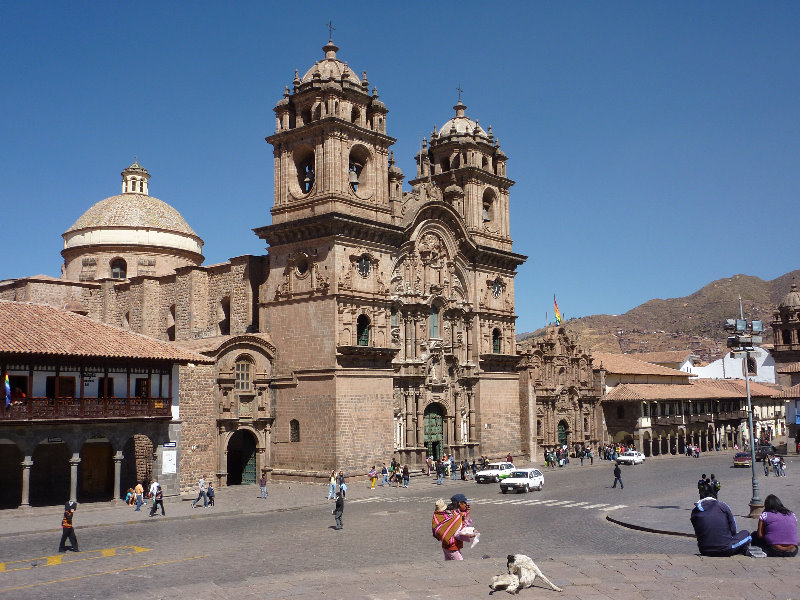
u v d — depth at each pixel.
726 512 22.03
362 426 63.59
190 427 57.06
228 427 60.69
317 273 64.38
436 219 74.19
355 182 67.44
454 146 81.25
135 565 28.19
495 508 46.91
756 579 19.17
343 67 68.88
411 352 70.00
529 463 82.00
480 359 77.44
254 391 63.94
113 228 86.56
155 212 89.69
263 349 65.31
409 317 70.31
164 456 52.47
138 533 37.59
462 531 21.45
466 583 19.56
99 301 83.12
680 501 46.88
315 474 61.53
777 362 134.62
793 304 134.25
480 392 77.06
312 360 63.56
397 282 70.38
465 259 77.88
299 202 66.31
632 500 49.34
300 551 31.33
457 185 80.19
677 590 18.38
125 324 80.94
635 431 94.12
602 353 108.25
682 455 97.69
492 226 83.44
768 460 68.12
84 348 47.78
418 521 41.03
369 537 35.34
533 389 85.00
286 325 65.94
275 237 67.19
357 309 64.56
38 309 51.56
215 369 60.62
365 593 18.89
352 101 67.69
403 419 68.94
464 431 75.44
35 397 45.94
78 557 30.27
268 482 63.66
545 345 89.06
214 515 45.25
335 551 31.30
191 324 73.69
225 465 60.16
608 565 21.25
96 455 55.31
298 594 19.23
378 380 65.62
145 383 52.34
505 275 82.62
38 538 36.03
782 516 21.80
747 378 39.22
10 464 51.59
